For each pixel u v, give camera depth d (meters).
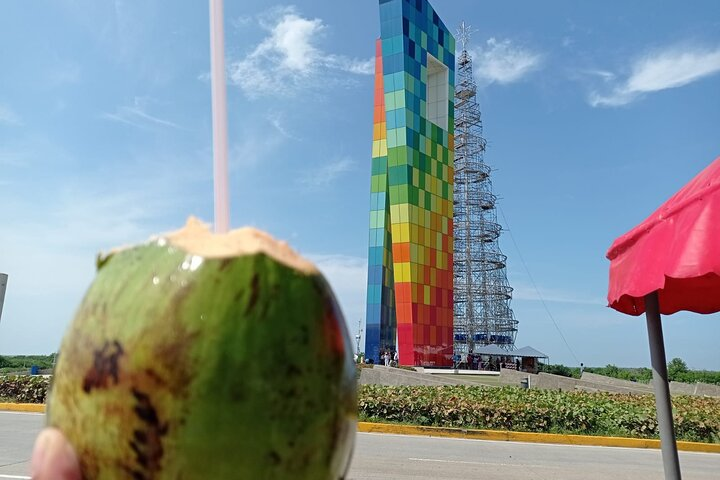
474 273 50.22
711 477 7.21
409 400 10.64
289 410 0.77
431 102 31.16
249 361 0.76
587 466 7.59
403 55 28.30
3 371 21.95
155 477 0.74
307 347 0.80
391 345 29.69
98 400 0.77
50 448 0.80
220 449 0.74
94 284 0.87
